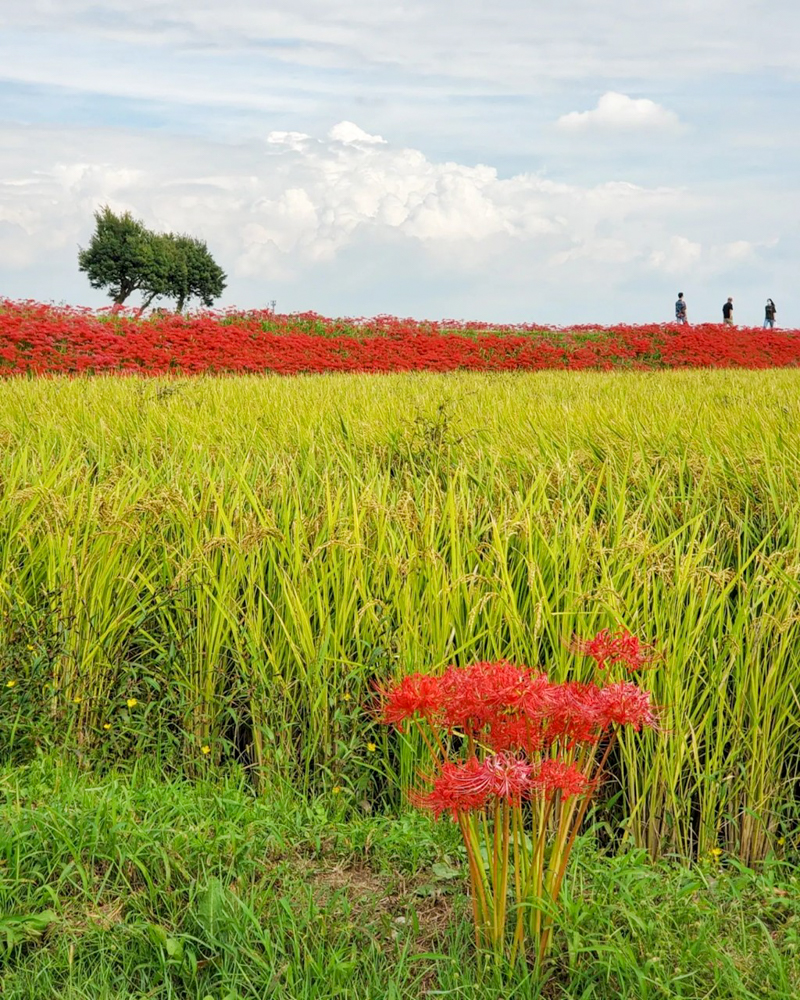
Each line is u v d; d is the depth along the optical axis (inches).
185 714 185.6
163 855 139.8
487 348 1068.5
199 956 127.9
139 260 1846.7
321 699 175.6
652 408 378.9
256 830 153.7
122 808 154.6
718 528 221.5
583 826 171.2
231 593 191.5
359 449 306.5
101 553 198.4
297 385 543.8
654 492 228.5
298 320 1150.3
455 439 301.1
